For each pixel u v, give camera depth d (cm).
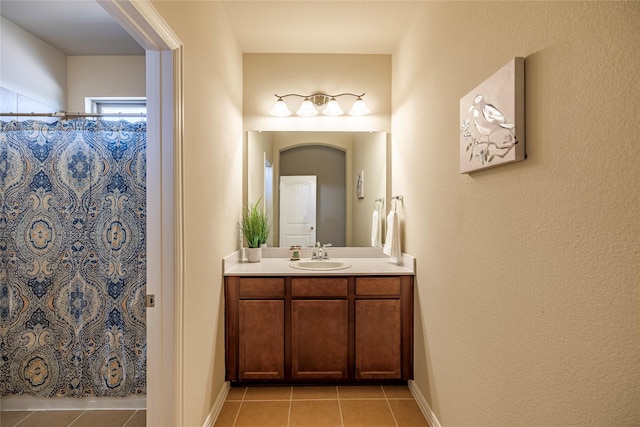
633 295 71
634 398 71
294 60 283
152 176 138
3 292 197
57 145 194
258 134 283
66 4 211
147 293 139
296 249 275
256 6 215
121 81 281
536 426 101
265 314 223
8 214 195
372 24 236
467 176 145
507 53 114
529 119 102
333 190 287
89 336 199
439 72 177
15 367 199
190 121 155
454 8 158
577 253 85
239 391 227
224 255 223
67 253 196
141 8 109
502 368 119
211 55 189
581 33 83
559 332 91
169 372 138
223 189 219
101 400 203
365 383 236
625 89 72
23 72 236
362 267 241
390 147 285
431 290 191
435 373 185
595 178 79
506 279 116
